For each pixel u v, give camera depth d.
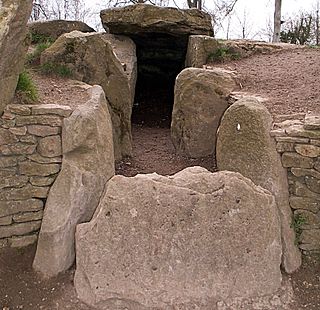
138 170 5.82
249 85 6.27
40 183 3.96
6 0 3.59
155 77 9.88
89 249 3.59
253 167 4.10
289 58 7.82
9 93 3.94
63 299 3.61
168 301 3.54
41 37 8.62
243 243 3.63
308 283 3.81
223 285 3.60
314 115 4.45
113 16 8.15
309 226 3.98
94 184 4.02
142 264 3.55
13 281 3.77
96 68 5.98
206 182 3.68
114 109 6.12
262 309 3.58
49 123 3.92
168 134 7.66
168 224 3.57
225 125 4.41
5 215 3.95
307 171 3.93
